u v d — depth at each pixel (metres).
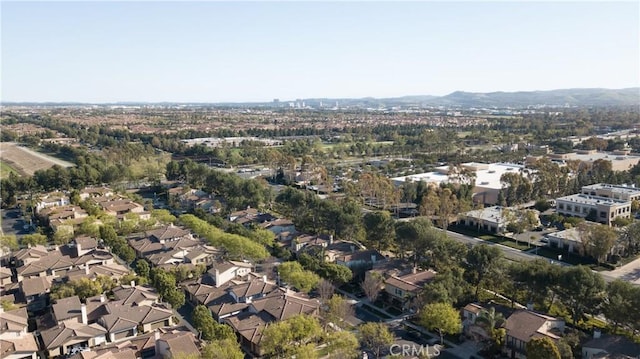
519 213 159.00
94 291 102.81
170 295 99.62
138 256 132.12
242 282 109.62
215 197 197.75
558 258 132.50
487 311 86.81
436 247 113.81
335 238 144.00
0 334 83.44
